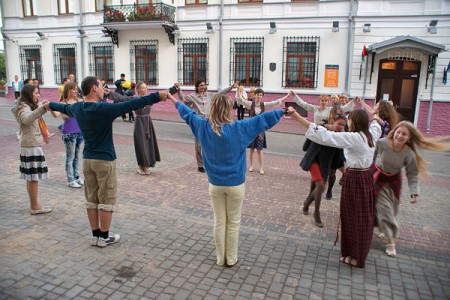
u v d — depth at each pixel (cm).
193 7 1764
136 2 1872
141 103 390
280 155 1012
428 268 408
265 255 422
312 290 356
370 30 1484
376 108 538
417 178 430
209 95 761
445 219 566
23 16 2125
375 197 404
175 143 1124
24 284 347
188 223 502
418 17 1429
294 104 1644
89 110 386
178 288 350
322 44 1577
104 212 417
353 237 395
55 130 1269
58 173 723
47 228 470
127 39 1900
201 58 1795
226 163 362
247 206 584
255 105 755
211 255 416
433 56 1414
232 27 1702
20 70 2200
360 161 387
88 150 405
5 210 525
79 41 2016
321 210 578
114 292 340
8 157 852
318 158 505
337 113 524
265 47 1662
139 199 593
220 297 339
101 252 413
